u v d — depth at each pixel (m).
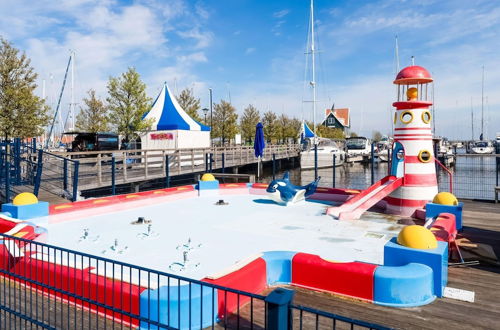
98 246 7.31
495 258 6.25
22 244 6.47
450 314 4.33
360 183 26.78
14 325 3.93
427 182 9.93
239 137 44.41
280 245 7.30
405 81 10.12
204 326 4.20
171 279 4.97
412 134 9.95
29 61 26.73
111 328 4.18
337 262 5.14
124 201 11.74
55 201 11.45
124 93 31.41
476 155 13.01
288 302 2.60
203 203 12.76
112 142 30.27
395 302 4.61
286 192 11.95
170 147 25.81
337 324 4.09
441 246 5.16
